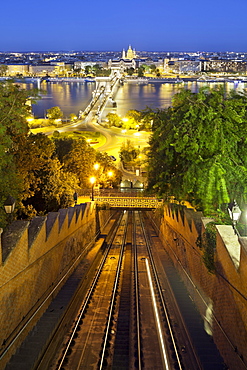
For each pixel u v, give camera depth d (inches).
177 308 622.8
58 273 691.4
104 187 1900.8
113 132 4035.4
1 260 415.5
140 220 1955.0
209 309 532.1
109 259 1055.0
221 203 631.2
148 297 708.0
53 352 486.3
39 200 1115.3
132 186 2108.8
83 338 530.3
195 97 670.5
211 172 613.9
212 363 442.6
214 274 514.3
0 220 649.6
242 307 399.5
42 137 1094.4
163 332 549.3
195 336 509.7
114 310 637.3
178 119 690.8
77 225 930.7
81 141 1884.8
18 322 467.2
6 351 409.1
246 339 386.0
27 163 1024.2
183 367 458.3
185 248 756.6
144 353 490.3
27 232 500.1
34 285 534.0
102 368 453.7
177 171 772.6
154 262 1010.7
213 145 627.2
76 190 1582.2
